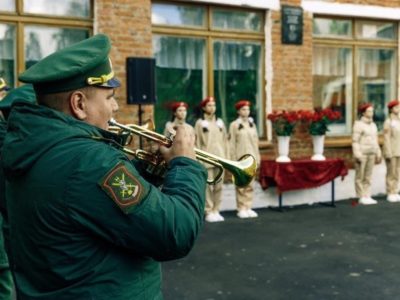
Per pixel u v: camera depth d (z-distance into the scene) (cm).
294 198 932
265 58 919
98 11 759
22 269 173
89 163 156
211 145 802
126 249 162
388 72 1055
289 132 880
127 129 199
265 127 924
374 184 1024
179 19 847
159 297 177
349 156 993
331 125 1000
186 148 179
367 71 1033
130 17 783
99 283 159
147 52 801
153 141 199
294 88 937
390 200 970
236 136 839
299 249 648
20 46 720
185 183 168
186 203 164
